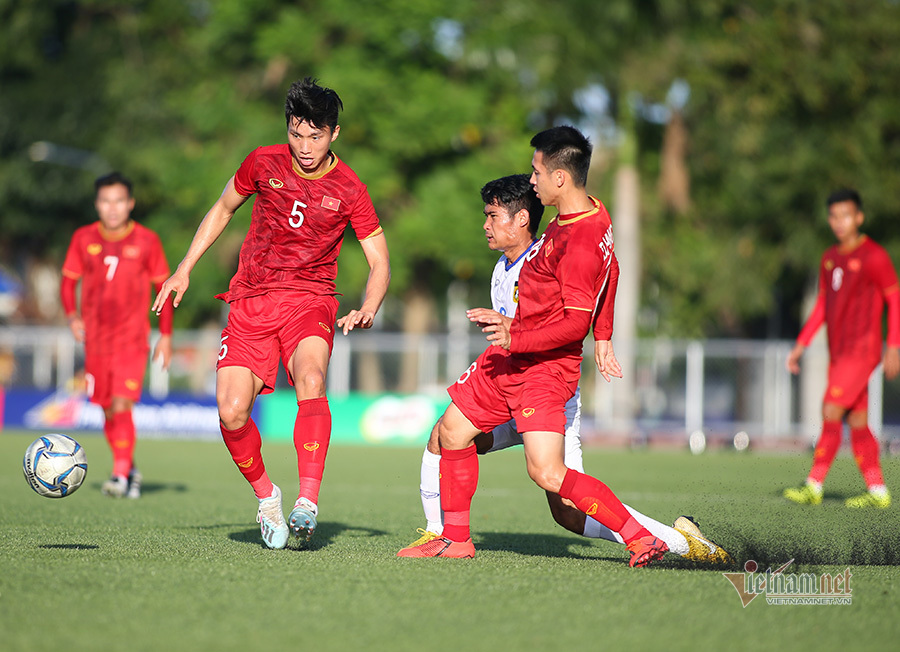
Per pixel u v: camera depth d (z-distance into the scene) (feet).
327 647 38.99
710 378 255.50
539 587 50.80
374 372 259.19
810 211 333.83
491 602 47.14
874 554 61.21
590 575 54.65
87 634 40.40
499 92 331.98
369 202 67.26
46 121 372.99
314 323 65.31
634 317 294.87
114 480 107.34
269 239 66.18
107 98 366.63
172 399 249.96
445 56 326.85
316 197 65.62
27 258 431.84
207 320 359.87
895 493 103.40
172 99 342.23
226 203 67.82
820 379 265.54
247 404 63.72
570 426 62.18
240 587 49.57
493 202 63.82
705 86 294.66
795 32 302.45
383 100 309.42
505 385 60.08
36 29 374.22
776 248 350.23
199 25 375.25
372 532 79.56
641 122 310.86
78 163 368.48
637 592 49.80
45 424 254.27
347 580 51.96
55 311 422.00
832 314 109.70
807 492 106.11
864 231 334.24
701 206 343.87
